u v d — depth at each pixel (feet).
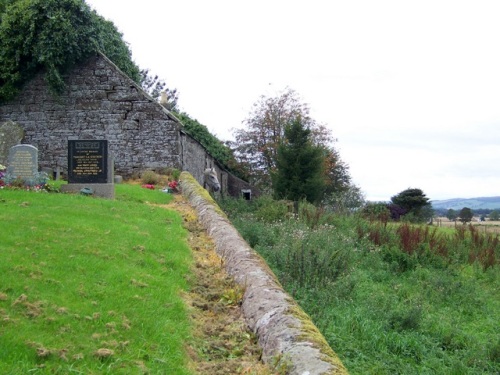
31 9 72.33
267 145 150.10
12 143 73.97
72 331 16.97
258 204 76.54
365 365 22.84
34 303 18.16
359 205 100.94
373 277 43.45
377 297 33.94
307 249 37.35
